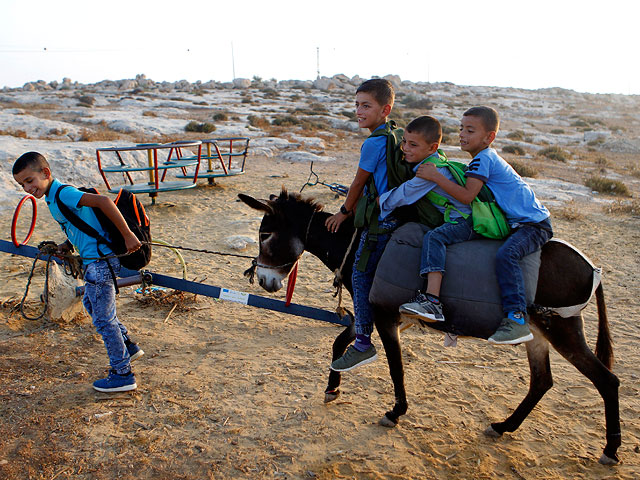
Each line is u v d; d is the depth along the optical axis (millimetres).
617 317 6543
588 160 28328
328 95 69188
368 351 3963
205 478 3473
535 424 4215
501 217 3373
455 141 28781
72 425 3977
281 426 4086
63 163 15016
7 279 7035
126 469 3523
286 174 17297
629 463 3699
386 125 3768
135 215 4457
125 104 44719
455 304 3305
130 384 4453
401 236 3553
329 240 4184
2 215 10750
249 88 81875
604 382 3457
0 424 3947
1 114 28062
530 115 65625
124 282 5262
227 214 11570
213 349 5391
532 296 3250
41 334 5508
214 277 7555
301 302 6770
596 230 11172
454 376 4969
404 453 3807
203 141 13953
